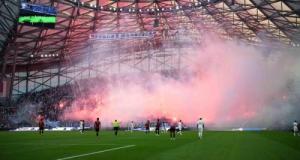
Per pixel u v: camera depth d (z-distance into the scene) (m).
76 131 64.25
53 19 54.44
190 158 19.28
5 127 70.06
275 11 61.25
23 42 75.06
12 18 62.19
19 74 90.88
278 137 40.50
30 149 24.50
